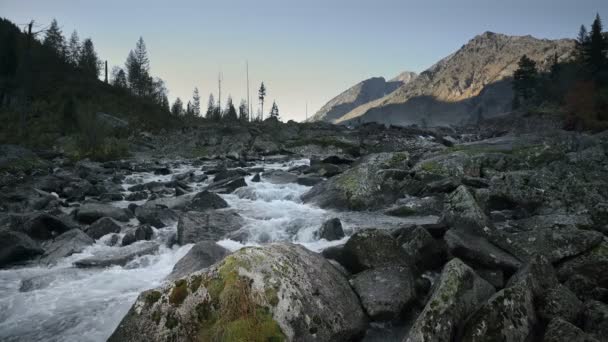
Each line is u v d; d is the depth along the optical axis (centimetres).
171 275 843
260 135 4862
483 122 8625
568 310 581
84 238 1124
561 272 774
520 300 567
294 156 3916
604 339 529
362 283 710
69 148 3794
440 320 554
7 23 7556
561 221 1044
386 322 662
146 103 7306
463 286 619
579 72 7856
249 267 584
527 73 10544
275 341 522
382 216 1412
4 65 5922
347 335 600
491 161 1769
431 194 1545
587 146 2036
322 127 5722
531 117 6456
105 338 650
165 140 4766
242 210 1507
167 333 539
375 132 5062
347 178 1650
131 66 9988
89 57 10050
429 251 828
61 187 2036
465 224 926
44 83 6247
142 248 1063
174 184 2141
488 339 525
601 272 742
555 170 1469
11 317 717
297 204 1633
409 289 693
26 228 1167
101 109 5869
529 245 843
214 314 543
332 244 1071
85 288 834
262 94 11981
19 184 1995
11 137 4141
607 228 956
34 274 920
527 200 1287
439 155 1997
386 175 1612
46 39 8469
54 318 712
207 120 8375
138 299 577
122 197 1844
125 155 3841
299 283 599
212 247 898
